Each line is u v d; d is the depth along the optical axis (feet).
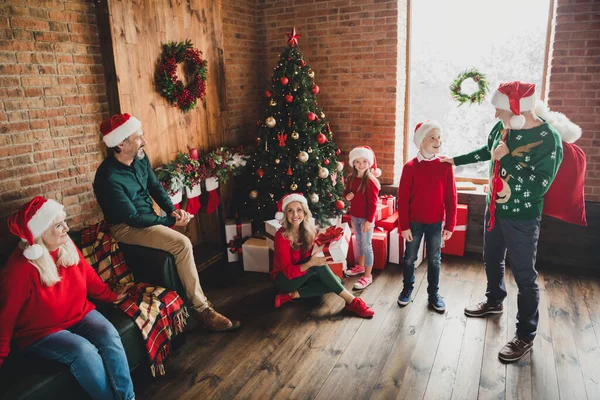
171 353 8.49
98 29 9.69
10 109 8.21
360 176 10.80
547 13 11.78
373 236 11.91
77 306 6.82
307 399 7.17
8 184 8.31
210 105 12.87
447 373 7.71
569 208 8.11
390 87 13.39
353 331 9.07
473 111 13.29
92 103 9.73
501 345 8.46
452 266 12.04
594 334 8.71
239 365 8.09
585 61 10.85
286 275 9.57
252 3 14.69
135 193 8.84
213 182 12.01
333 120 14.52
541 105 7.80
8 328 6.05
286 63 12.01
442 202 9.15
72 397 6.29
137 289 8.13
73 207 9.57
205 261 12.30
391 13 12.88
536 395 7.14
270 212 12.44
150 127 10.83
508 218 7.93
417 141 8.95
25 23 8.31
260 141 12.38
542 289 10.59
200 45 12.25
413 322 9.34
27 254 6.12
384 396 7.20
